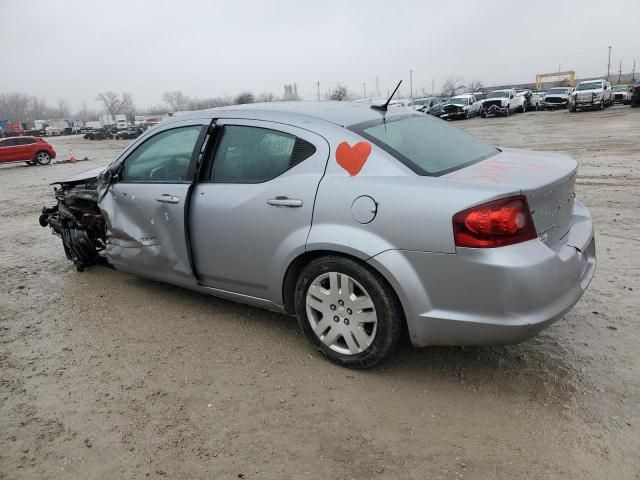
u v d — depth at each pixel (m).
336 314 3.27
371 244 2.97
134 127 62.12
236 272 3.71
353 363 3.26
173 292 4.77
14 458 2.65
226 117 3.82
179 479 2.47
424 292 2.88
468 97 37.44
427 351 3.52
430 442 2.65
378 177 3.05
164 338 3.88
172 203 3.96
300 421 2.86
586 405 2.88
